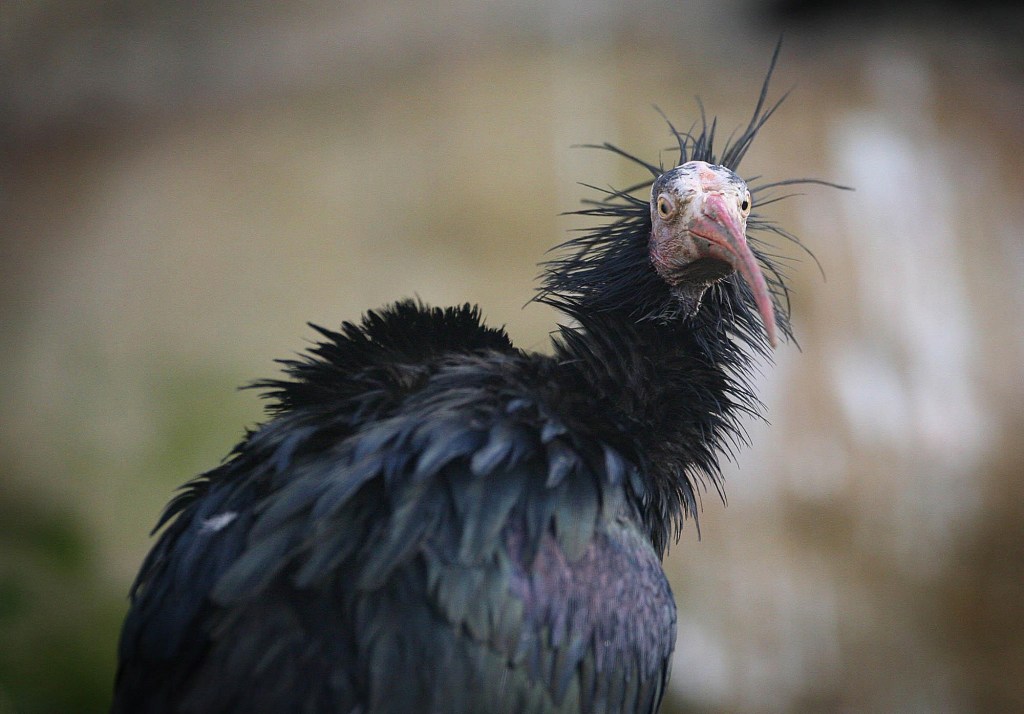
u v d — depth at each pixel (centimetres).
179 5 3100
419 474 836
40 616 1802
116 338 2512
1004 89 2927
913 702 2164
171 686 795
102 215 2772
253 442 932
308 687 768
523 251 2605
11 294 2619
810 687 2159
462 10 3036
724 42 2995
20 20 3119
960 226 2666
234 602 786
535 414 930
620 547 895
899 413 2423
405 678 777
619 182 2673
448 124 2809
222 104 3008
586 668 856
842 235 2603
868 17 3033
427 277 2562
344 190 2731
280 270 2605
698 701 2123
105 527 2148
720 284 1148
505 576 822
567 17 2997
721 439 1127
